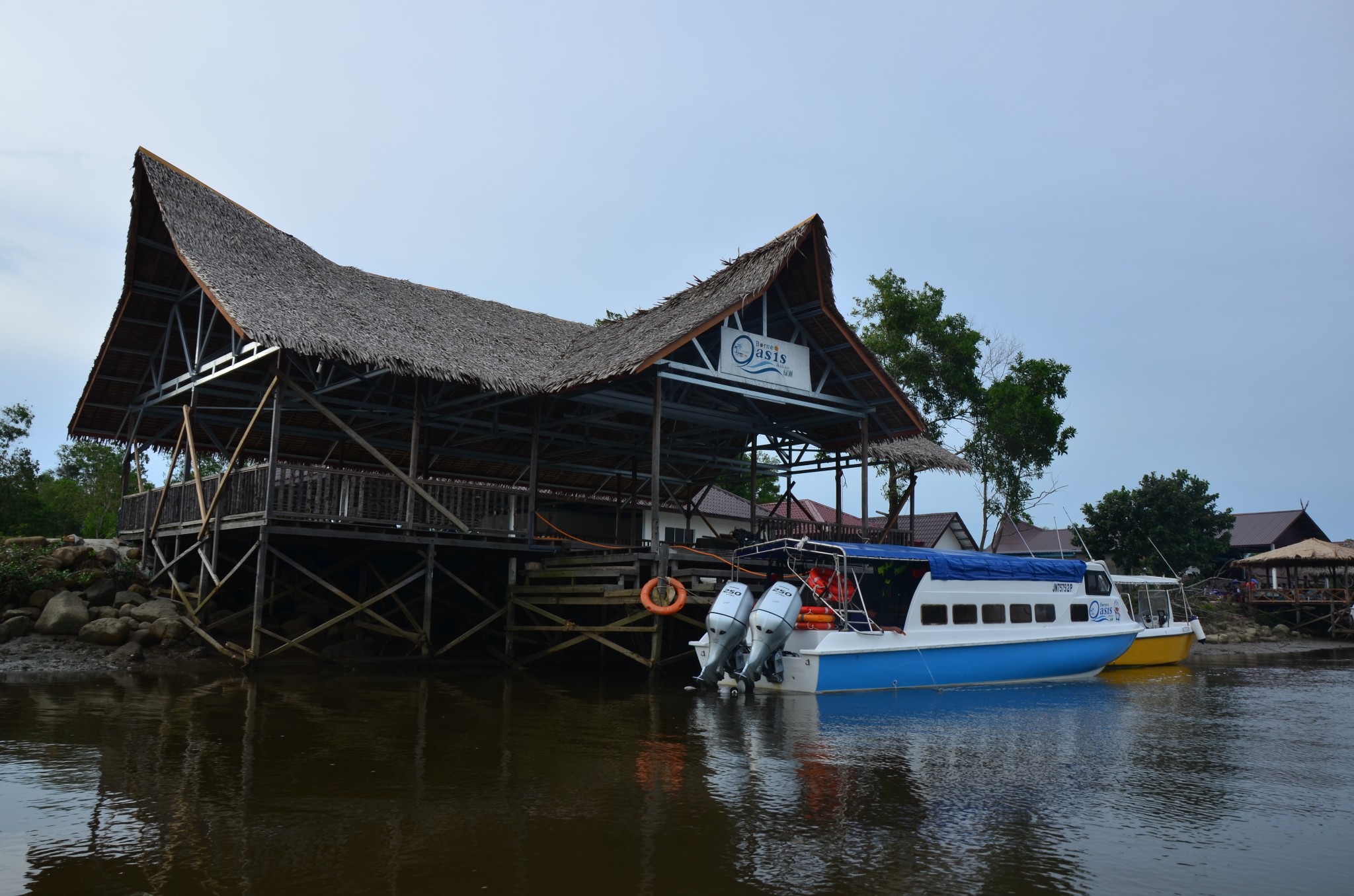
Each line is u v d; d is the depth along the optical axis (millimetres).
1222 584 43469
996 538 34531
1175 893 5621
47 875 5488
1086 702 14453
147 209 18828
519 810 7000
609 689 14609
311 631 15719
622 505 25297
